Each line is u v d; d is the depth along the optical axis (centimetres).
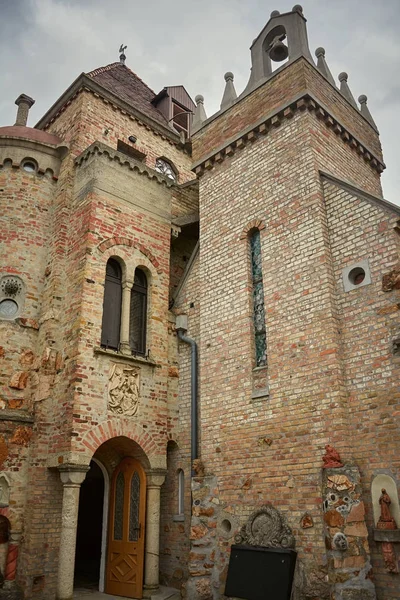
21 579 1089
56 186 1491
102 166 1400
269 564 941
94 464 1709
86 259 1277
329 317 1027
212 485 1138
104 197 1374
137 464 1267
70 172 1463
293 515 972
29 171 1463
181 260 1655
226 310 1258
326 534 891
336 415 962
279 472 1024
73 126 1653
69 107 1730
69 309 1273
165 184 1555
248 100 1367
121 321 1320
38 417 1195
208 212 1399
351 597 825
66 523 1077
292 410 1038
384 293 984
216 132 1442
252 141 1331
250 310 1209
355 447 943
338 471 915
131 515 1249
